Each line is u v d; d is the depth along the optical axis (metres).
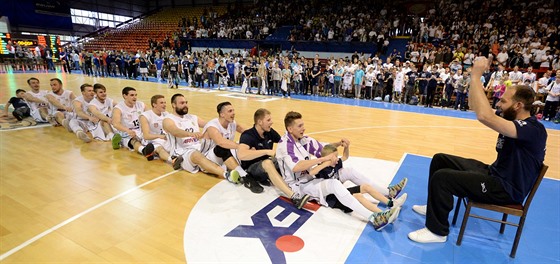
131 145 4.91
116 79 17.73
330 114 8.98
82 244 2.56
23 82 14.36
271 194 3.57
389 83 12.23
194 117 4.63
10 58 22.11
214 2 30.08
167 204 3.28
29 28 25.69
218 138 3.70
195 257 2.42
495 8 15.90
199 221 2.95
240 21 23.12
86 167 4.28
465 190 2.54
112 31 29.89
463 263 2.46
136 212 3.10
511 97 2.38
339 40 17.61
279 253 2.49
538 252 2.65
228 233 2.76
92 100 5.50
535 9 15.05
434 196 2.66
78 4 28.72
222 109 3.80
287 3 23.47
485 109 2.15
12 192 3.47
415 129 7.32
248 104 10.34
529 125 2.26
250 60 15.38
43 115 6.73
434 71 11.26
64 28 28.02
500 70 10.50
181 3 32.50
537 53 12.01
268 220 2.99
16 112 6.75
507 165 2.41
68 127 5.90
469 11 16.42
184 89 14.22
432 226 2.69
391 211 2.74
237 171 3.71
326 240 2.70
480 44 13.90
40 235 2.67
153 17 31.09
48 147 5.10
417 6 18.53
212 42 22.39
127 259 2.39
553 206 3.52
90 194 3.47
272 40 19.97
